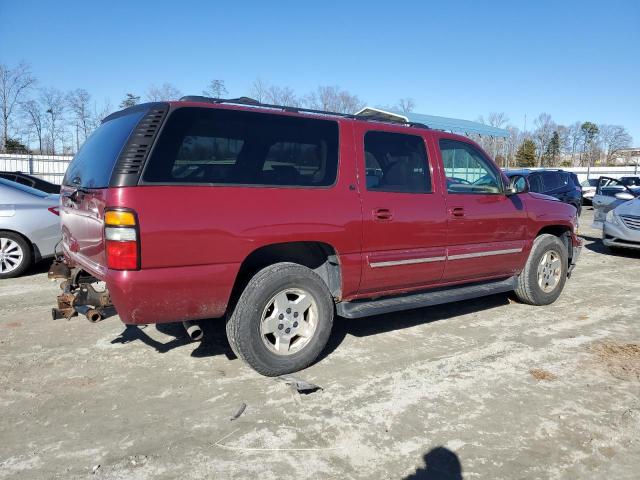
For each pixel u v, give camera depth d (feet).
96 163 12.06
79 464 9.00
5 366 13.15
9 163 71.77
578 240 21.22
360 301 14.43
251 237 11.66
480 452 9.55
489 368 13.38
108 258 10.52
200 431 10.12
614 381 12.68
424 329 16.56
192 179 11.14
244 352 12.09
